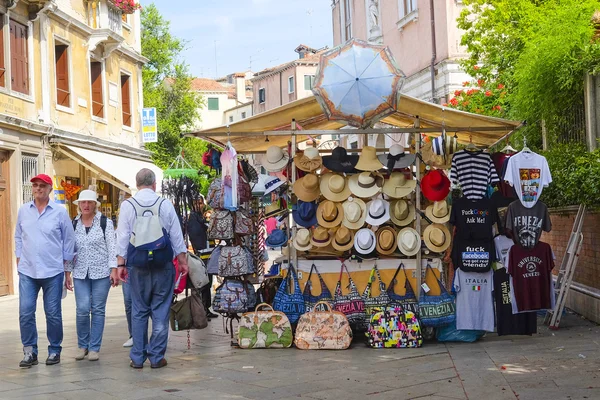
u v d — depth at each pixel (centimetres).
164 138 4831
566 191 1090
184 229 1188
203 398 687
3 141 1861
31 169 2027
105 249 901
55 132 2127
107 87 2555
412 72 2755
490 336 1018
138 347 844
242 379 766
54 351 881
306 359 868
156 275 843
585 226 1123
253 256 1076
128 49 2709
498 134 1108
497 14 1614
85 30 2361
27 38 2031
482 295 962
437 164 1008
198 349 964
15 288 1902
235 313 987
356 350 921
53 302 873
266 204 1212
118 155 2569
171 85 4934
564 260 1111
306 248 978
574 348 883
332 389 709
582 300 1145
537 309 970
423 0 2608
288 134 1006
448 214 984
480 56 2033
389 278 973
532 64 1166
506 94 1602
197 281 948
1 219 1873
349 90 912
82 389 734
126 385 750
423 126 1105
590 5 1132
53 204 877
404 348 925
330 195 991
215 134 1021
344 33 3597
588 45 1111
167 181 1189
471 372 766
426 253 982
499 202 1002
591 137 1121
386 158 997
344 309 967
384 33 3047
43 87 2097
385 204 994
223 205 963
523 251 972
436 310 955
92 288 903
